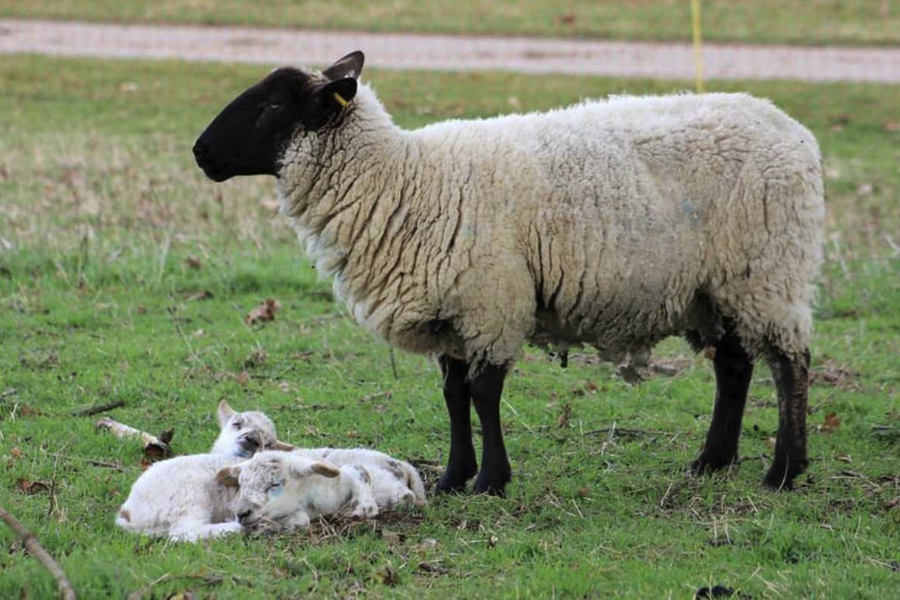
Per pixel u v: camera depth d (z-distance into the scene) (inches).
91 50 1389.0
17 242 691.4
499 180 393.4
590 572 334.0
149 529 347.6
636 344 420.5
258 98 402.3
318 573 326.0
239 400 497.4
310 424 474.3
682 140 405.4
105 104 1181.7
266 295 650.2
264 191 875.4
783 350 411.5
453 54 1413.6
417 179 396.2
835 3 1721.2
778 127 414.9
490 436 400.5
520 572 334.6
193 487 351.3
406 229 394.3
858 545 356.8
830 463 441.7
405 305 395.9
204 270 678.5
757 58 1423.5
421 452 448.8
